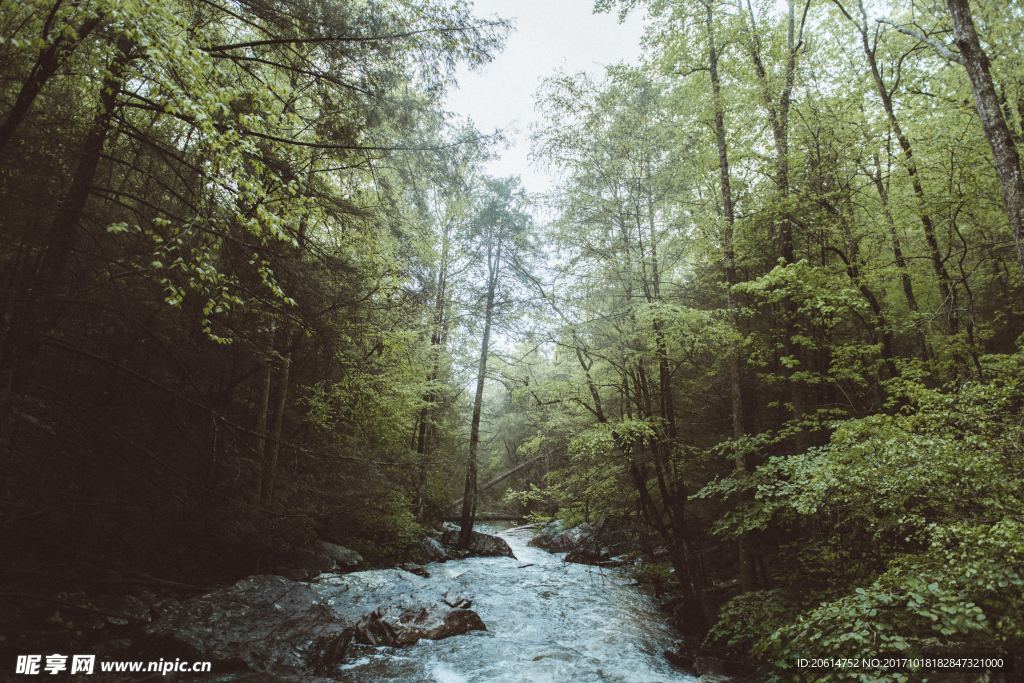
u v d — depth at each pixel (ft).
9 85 20.53
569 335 40.83
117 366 21.35
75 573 25.25
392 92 25.39
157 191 25.40
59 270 19.72
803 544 29.71
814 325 36.73
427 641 30.50
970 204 28.04
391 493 52.01
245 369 34.81
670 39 37.60
